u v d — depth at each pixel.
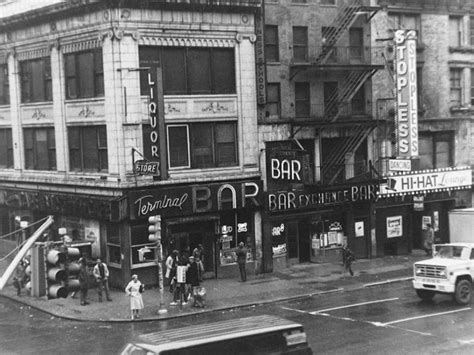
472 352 20.19
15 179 40.22
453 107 43.12
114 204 31.41
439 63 42.56
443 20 42.66
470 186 43.75
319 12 37.50
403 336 22.27
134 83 31.52
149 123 31.95
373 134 39.72
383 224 40.44
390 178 39.34
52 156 37.28
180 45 32.97
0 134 42.00
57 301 30.16
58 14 34.47
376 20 39.47
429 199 42.12
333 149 38.66
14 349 22.62
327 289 31.45
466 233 35.09
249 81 35.00
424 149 42.44
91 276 32.12
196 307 28.34
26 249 28.06
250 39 34.84
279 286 32.34
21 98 39.09
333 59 37.94
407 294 30.06
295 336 15.88
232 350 15.12
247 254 35.41
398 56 38.19
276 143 36.12
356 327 23.75
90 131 33.84
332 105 37.69
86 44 33.16
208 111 33.91
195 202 33.12
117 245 32.41
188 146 33.53
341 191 37.88
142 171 31.05
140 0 31.28
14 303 30.47
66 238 31.20
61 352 22.00
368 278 33.84
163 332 15.94
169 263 29.91
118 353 21.58
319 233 38.28
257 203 35.16
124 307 28.64
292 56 36.75
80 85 34.22
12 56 39.03
